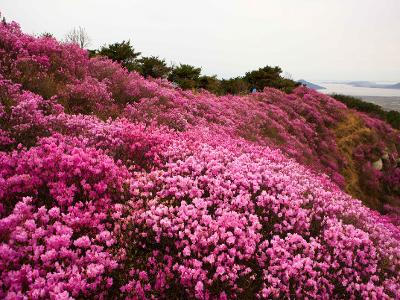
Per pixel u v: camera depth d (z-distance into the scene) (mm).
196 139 9844
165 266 4605
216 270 4586
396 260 6559
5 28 11844
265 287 4797
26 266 3686
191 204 5762
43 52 11938
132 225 5117
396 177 24031
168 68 28234
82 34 28531
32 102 7418
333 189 10648
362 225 7910
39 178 5352
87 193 5520
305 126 22078
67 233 4375
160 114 11289
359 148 24406
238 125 15000
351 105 35719
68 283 3707
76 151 6066
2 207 4539
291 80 38125
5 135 6617
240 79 34438
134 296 4066
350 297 5465
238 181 7133
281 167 9445
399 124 33438
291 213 6445
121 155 7512
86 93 10305
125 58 25938
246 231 5797
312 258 5711
